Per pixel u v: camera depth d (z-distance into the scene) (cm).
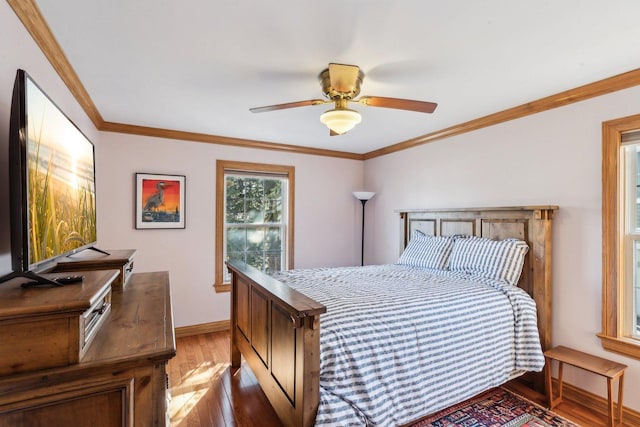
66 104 211
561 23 155
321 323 171
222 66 201
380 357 172
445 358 194
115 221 328
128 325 108
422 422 209
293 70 206
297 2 142
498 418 215
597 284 227
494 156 298
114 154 328
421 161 380
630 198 219
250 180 409
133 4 143
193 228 365
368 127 337
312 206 440
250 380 262
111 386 85
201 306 369
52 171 121
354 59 191
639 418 205
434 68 202
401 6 144
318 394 152
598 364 213
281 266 427
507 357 222
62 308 79
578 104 238
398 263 362
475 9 145
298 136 374
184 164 361
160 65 201
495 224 290
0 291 90
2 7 126
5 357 76
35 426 78
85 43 175
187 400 233
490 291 235
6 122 128
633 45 175
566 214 244
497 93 243
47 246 113
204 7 146
